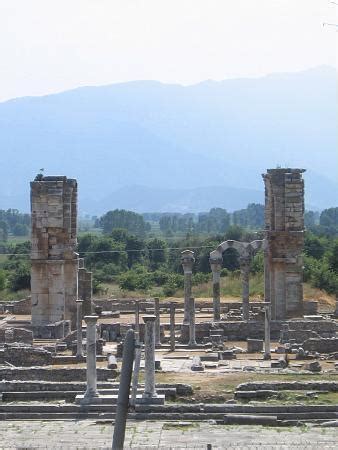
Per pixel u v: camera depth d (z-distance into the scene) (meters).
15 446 49.31
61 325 84.44
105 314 93.50
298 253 90.88
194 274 141.75
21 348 70.31
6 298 122.75
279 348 75.75
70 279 88.12
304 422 54.84
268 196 92.12
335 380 61.09
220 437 51.59
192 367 66.56
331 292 117.31
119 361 69.94
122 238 174.75
